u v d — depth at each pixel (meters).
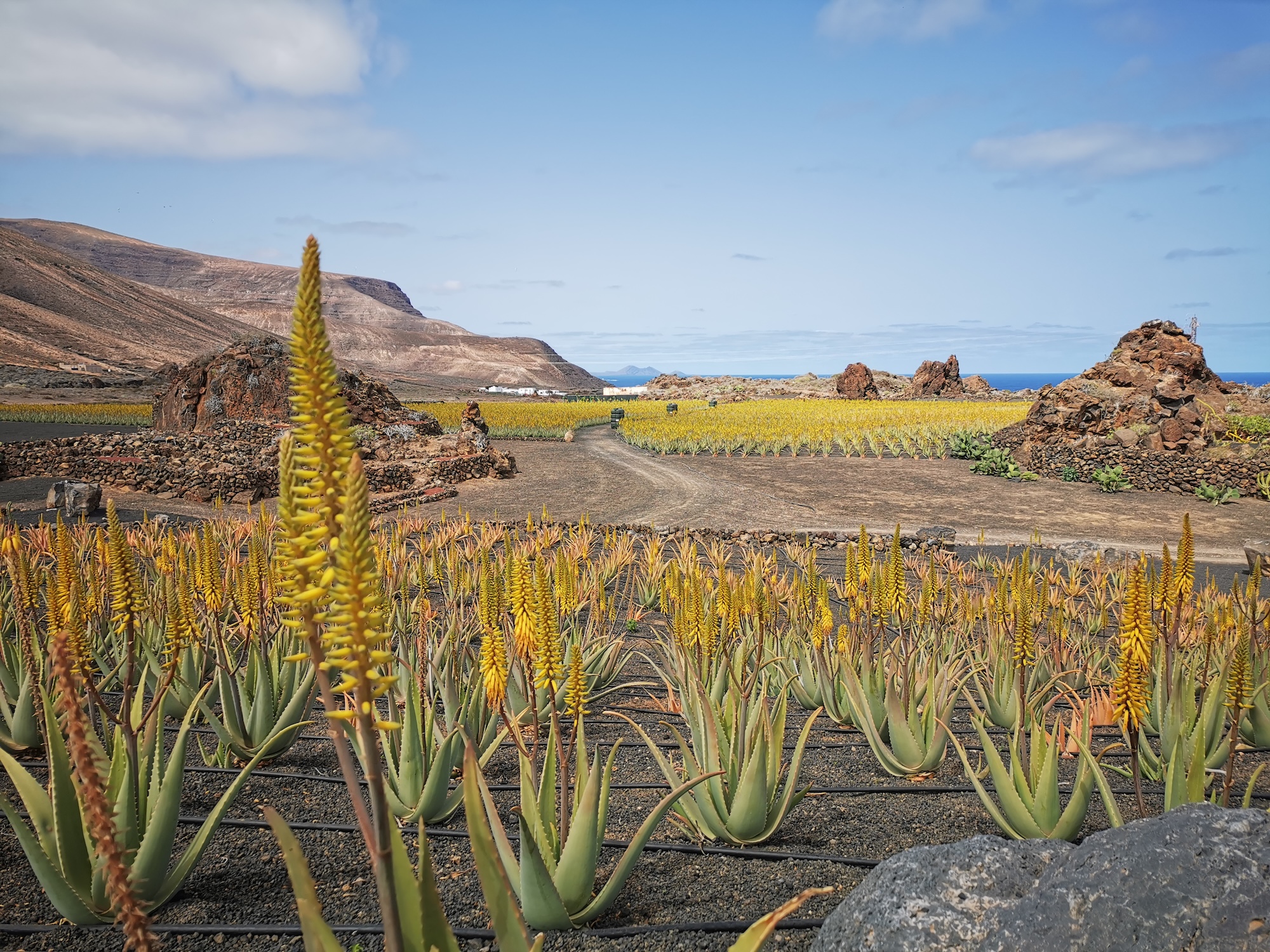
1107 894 2.55
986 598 8.55
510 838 4.19
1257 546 17.67
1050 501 28.00
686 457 40.78
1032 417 36.41
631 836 4.50
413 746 4.44
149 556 11.11
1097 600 13.05
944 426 50.50
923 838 4.55
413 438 33.59
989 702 6.81
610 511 25.48
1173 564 5.34
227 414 35.81
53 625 3.43
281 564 1.29
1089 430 34.50
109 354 125.75
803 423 55.12
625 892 3.83
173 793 3.50
